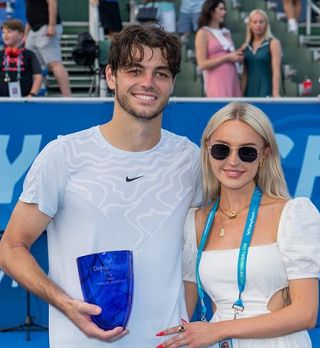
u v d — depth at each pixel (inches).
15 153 181.5
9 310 190.5
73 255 104.3
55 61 281.3
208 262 107.0
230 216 109.1
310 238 102.4
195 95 294.5
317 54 326.6
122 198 104.7
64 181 104.4
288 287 104.7
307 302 100.8
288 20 346.0
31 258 103.0
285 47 332.2
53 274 106.8
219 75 258.7
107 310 99.2
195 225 111.3
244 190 109.3
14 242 104.3
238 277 103.8
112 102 181.8
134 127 105.1
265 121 107.4
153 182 106.9
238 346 102.9
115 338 99.8
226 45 262.5
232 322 101.0
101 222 103.7
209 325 101.3
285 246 102.4
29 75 247.1
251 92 259.1
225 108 108.7
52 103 181.0
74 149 105.3
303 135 185.2
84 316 98.4
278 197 108.7
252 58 256.7
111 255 99.9
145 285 104.2
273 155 109.2
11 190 182.2
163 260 105.4
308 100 183.9
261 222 106.2
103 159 105.6
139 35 102.8
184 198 108.9
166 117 182.5
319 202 186.4
